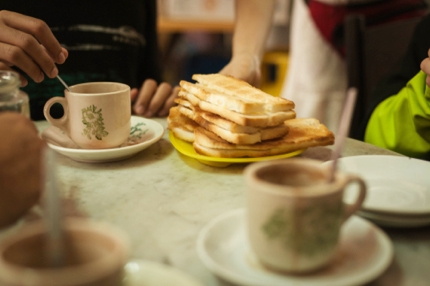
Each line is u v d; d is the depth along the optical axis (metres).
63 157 0.73
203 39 2.71
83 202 0.58
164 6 2.38
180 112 0.80
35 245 0.35
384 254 0.43
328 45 1.75
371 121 1.05
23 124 0.53
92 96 0.69
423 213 0.49
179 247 0.49
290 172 0.44
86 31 1.14
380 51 1.23
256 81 1.14
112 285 0.33
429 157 0.95
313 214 0.40
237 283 0.40
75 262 0.35
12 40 0.73
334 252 0.42
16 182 0.49
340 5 1.68
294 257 0.41
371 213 0.51
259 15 1.20
